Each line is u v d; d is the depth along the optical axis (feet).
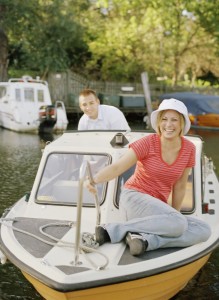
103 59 102.73
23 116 61.31
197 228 14.10
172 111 12.77
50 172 16.75
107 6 99.71
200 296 17.46
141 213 13.51
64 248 13.34
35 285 13.58
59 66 86.63
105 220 15.14
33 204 16.22
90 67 103.91
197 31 104.37
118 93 95.35
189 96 72.18
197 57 113.70
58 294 12.35
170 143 13.00
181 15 101.09
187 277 14.60
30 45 86.02
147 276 12.55
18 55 95.45
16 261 13.19
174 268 13.01
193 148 13.44
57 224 14.88
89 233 13.76
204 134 64.18
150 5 99.81
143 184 13.56
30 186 31.65
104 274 12.19
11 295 17.47
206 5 97.66
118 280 12.21
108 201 15.64
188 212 15.94
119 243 13.50
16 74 93.91
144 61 100.48
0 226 15.65
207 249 14.19
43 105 62.69
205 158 23.67
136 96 85.56
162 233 13.26
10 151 46.52
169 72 107.65
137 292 13.03
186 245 13.84
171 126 12.73
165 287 13.74
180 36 102.12
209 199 18.93
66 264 12.55
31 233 14.38
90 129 20.49
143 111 85.56
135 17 99.96
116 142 16.89
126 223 13.56
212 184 21.02
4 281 18.45
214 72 120.88
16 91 63.00
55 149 17.02
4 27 78.43
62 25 83.15
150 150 13.10
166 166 13.16
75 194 16.08
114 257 12.84
